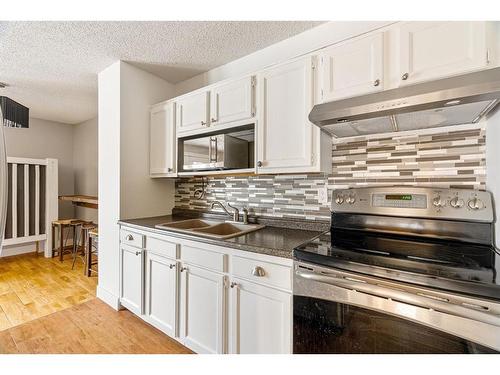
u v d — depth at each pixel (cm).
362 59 133
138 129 245
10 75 262
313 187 183
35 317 218
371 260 103
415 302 89
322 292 110
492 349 79
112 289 238
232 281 146
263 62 212
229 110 188
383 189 148
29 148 422
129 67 237
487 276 86
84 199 362
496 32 107
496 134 117
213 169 199
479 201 123
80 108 375
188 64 238
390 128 145
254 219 212
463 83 100
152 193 257
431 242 129
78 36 192
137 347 177
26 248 407
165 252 184
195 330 164
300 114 155
